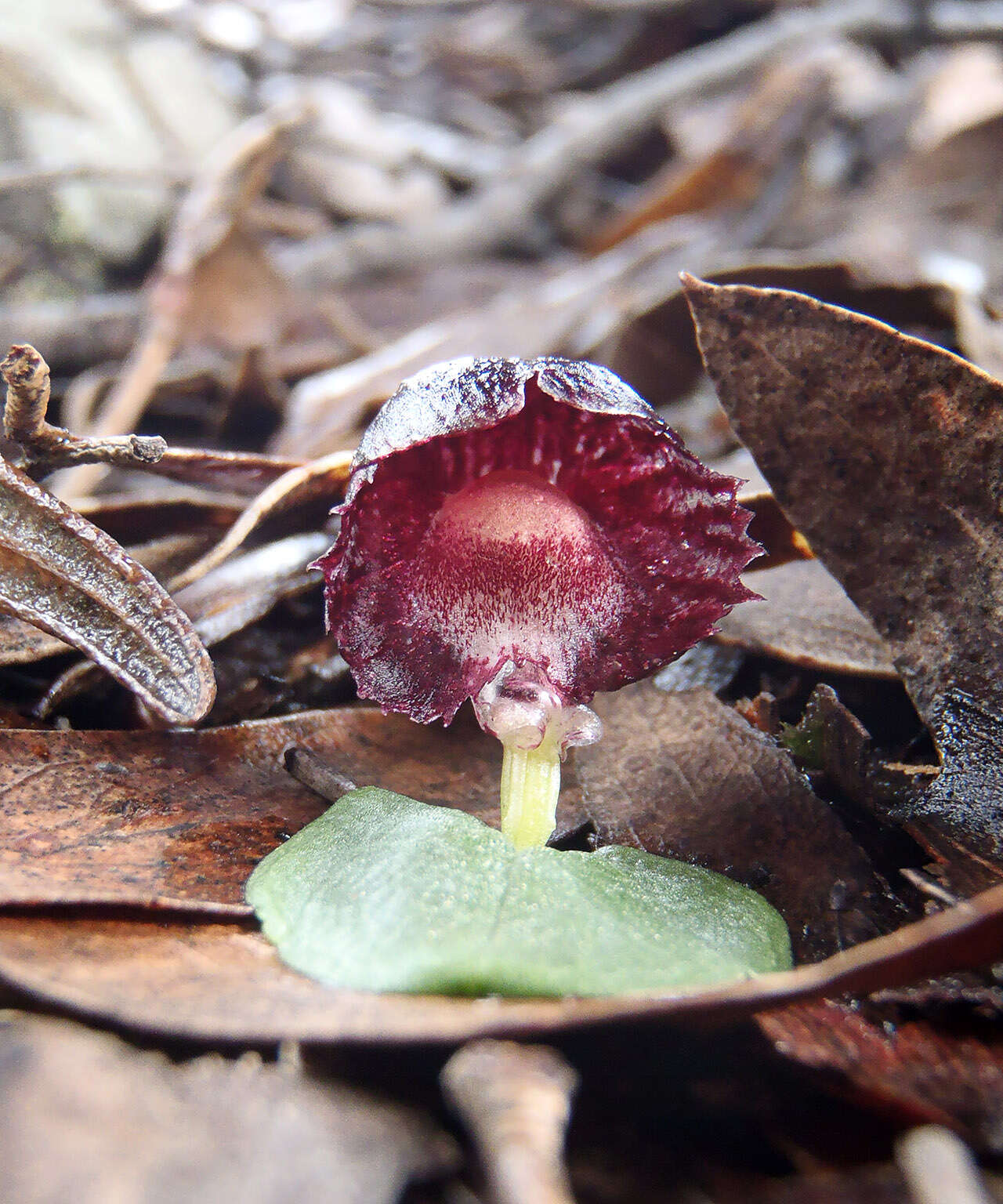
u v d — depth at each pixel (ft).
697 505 0.19
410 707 0.19
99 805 0.18
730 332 0.20
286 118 0.40
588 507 0.20
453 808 0.19
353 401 0.35
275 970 0.15
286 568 0.23
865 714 0.22
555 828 0.19
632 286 0.42
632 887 0.16
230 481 0.23
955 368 0.19
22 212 0.56
